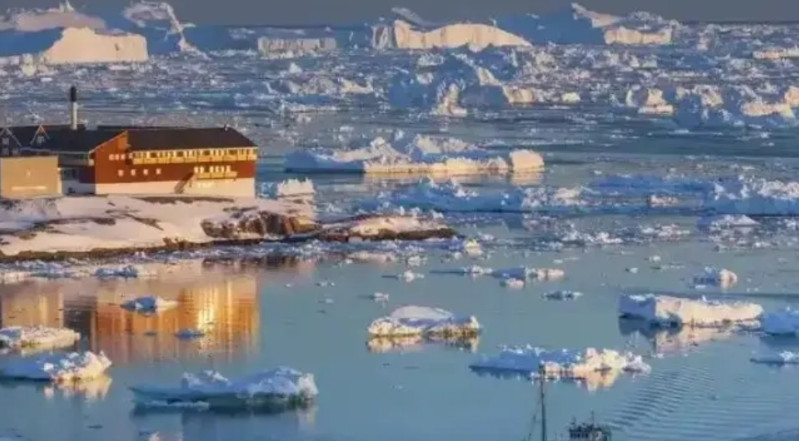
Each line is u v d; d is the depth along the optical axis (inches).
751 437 6328.7
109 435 6417.3
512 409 6811.0
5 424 6565.0
